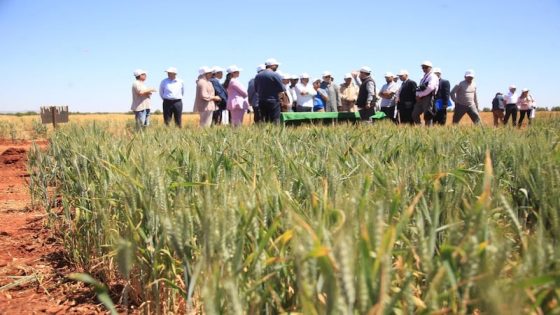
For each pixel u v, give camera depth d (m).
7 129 23.50
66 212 4.13
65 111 22.36
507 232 2.16
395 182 2.54
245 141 4.89
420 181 2.55
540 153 2.98
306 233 1.40
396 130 6.81
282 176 2.77
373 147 3.88
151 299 2.71
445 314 1.53
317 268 1.48
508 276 1.71
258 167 3.06
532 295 1.38
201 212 2.08
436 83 11.93
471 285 1.40
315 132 6.79
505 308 0.99
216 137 5.54
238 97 11.38
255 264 1.76
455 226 1.54
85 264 3.77
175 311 2.59
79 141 5.74
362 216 1.56
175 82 11.83
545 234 1.89
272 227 1.75
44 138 23.44
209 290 1.43
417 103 12.23
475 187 2.67
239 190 2.15
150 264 2.55
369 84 12.34
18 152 11.82
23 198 7.27
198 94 11.45
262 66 12.70
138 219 2.73
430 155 3.55
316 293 1.39
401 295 1.46
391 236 1.28
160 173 2.48
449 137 4.92
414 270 2.01
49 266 3.97
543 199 2.27
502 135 5.00
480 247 1.37
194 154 3.15
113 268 3.38
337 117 12.21
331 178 2.34
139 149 3.60
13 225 5.46
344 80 14.62
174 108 11.82
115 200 3.17
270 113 11.03
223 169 2.86
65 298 3.29
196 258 2.18
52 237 4.81
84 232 3.81
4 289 3.48
